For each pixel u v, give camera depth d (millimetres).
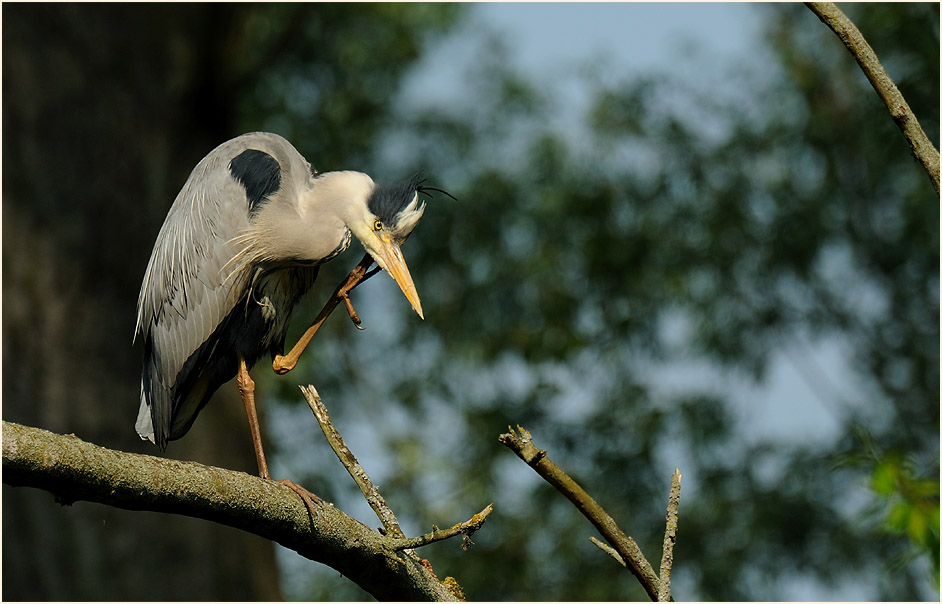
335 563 3709
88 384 8992
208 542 9172
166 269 5824
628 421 16594
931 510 5848
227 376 5934
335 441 3979
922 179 16312
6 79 9102
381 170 16562
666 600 3086
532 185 16734
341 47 16031
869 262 17328
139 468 3168
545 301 16328
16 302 8805
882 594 14992
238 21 10906
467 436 16828
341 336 16500
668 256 16625
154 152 9719
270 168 5730
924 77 13594
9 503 8609
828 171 16859
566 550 15898
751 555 15844
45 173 9102
